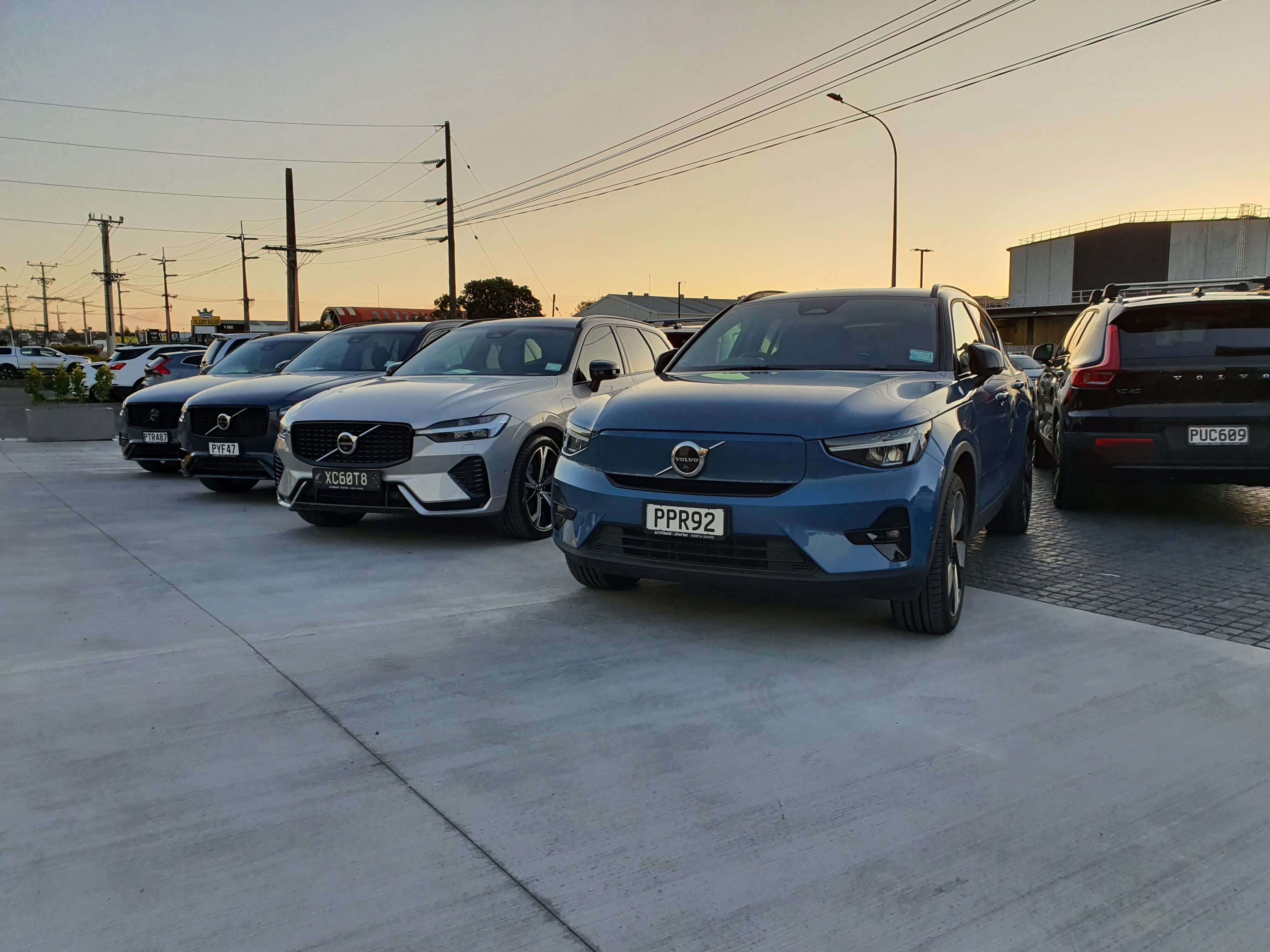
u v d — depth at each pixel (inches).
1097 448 235.1
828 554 133.3
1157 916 75.5
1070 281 2918.3
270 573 191.8
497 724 113.0
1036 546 219.1
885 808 92.7
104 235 2428.6
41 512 270.1
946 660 136.9
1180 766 102.0
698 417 143.6
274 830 87.7
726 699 121.3
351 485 213.6
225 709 117.0
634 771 100.7
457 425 212.1
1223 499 287.6
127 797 93.7
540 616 159.8
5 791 94.7
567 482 154.4
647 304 3511.3
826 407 140.8
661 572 144.3
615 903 76.8
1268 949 71.4
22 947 70.4
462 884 79.4
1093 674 130.8
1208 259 2687.0
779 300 202.5
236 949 70.5
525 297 2765.7
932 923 74.2
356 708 117.8
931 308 187.2
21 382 1492.4
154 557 206.4
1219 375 222.4
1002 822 90.1
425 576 189.6
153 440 336.8
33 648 140.3
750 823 89.7
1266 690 124.3
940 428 145.9
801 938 72.3
